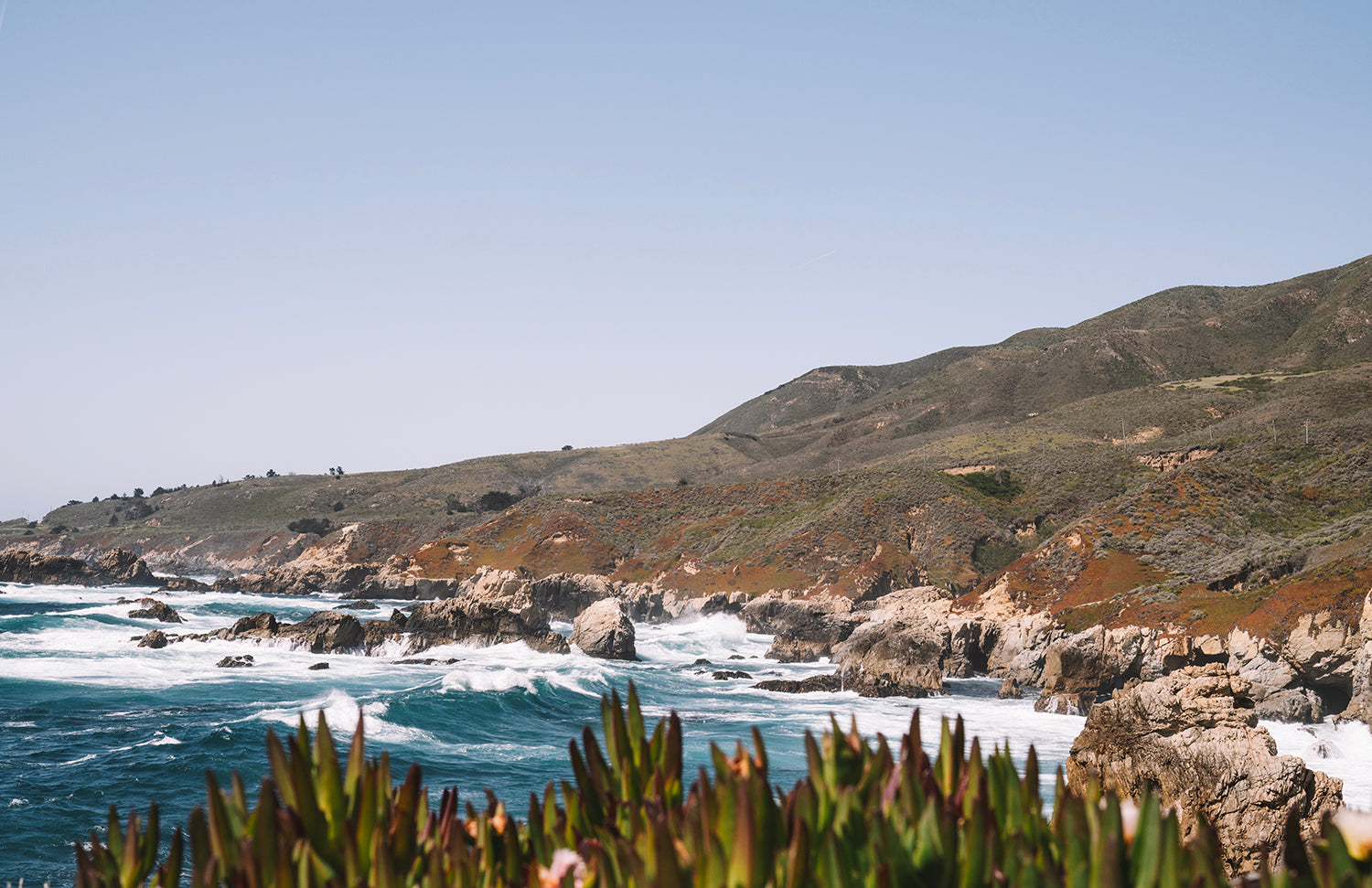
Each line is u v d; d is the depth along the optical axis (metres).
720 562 106.12
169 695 43.28
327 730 3.15
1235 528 72.06
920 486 109.75
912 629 58.97
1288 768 16.83
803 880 2.57
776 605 89.81
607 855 2.98
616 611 70.88
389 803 3.18
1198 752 17.53
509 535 133.00
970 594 72.56
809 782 2.96
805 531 103.69
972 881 2.67
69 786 26.66
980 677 62.09
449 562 127.75
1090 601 64.50
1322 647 43.69
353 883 2.88
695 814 2.83
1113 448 121.56
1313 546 56.78
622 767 3.41
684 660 72.69
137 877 3.21
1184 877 2.65
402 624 67.25
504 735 37.91
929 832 2.76
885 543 98.88
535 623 69.88
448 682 46.28
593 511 134.00
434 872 2.91
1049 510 106.25
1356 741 39.44
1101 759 19.02
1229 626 50.03
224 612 95.31
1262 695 45.31
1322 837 3.05
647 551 120.06
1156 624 53.66
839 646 70.12
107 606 91.69
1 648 56.06
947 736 3.31
